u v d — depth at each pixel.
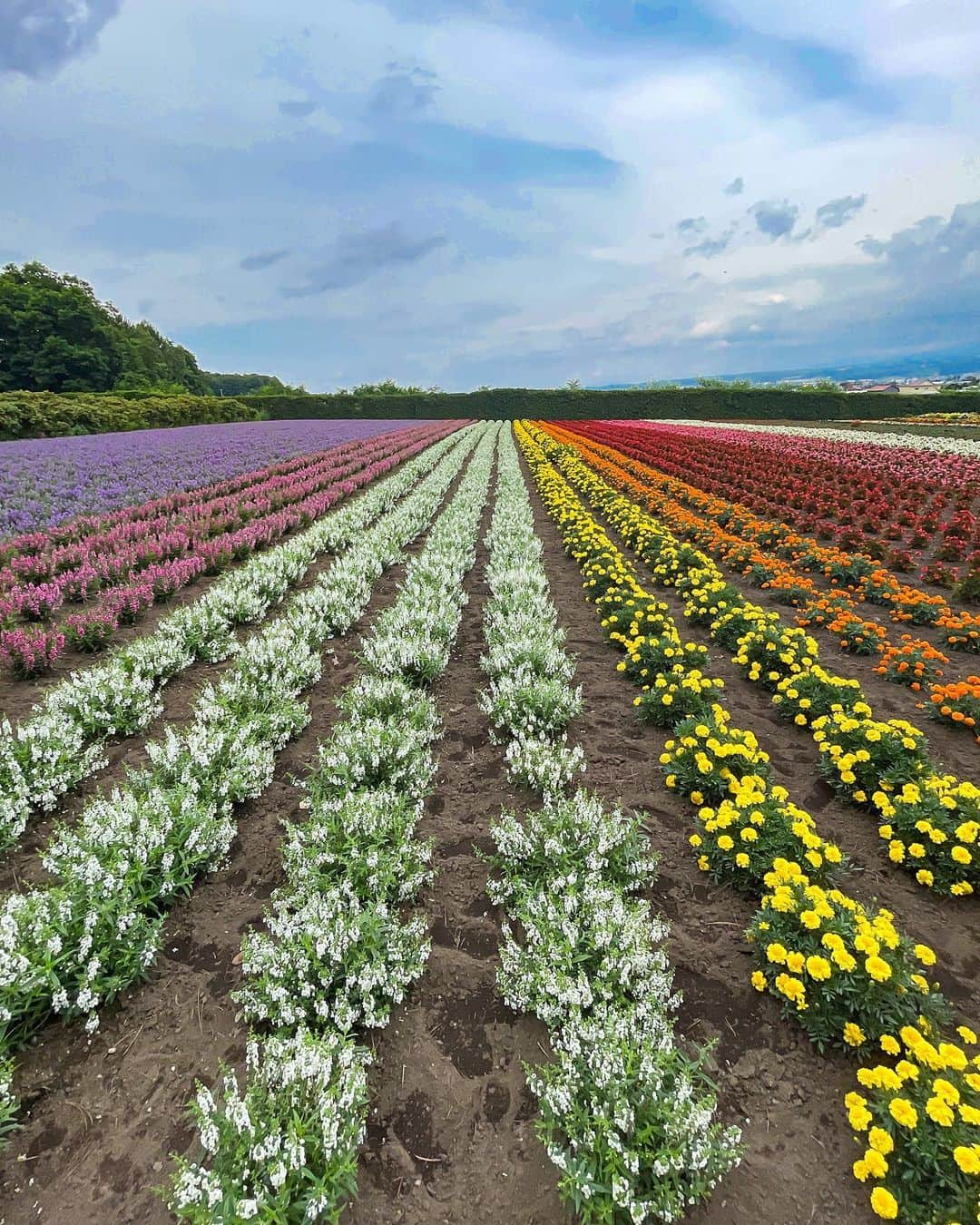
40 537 9.37
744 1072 2.44
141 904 2.97
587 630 7.26
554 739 4.83
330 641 7.00
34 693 5.61
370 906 2.94
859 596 7.95
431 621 6.44
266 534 10.78
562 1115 2.15
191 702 5.49
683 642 6.75
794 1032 2.60
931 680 5.61
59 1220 2.02
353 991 2.64
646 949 2.70
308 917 2.79
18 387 50.75
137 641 5.99
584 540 10.16
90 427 30.55
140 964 2.80
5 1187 2.11
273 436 28.19
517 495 14.65
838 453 20.33
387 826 3.43
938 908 3.20
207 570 9.27
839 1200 2.02
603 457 21.47
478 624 7.48
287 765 4.57
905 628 7.06
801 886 2.87
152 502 12.62
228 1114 1.97
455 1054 2.57
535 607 6.96
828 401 48.38
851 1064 2.46
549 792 3.92
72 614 7.10
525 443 27.41
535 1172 2.15
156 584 7.95
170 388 57.81
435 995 2.83
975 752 4.57
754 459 18.97
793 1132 2.23
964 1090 2.08
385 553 9.68
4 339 49.88
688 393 51.34
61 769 4.08
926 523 11.05
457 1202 2.08
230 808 3.74
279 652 5.72
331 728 5.12
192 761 3.98
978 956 2.94
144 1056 2.54
